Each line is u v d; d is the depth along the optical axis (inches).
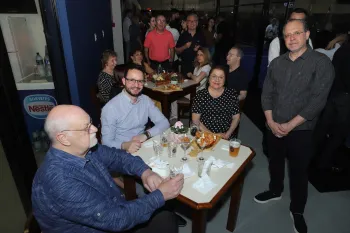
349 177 103.2
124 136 79.8
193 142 69.4
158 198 46.7
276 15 185.5
